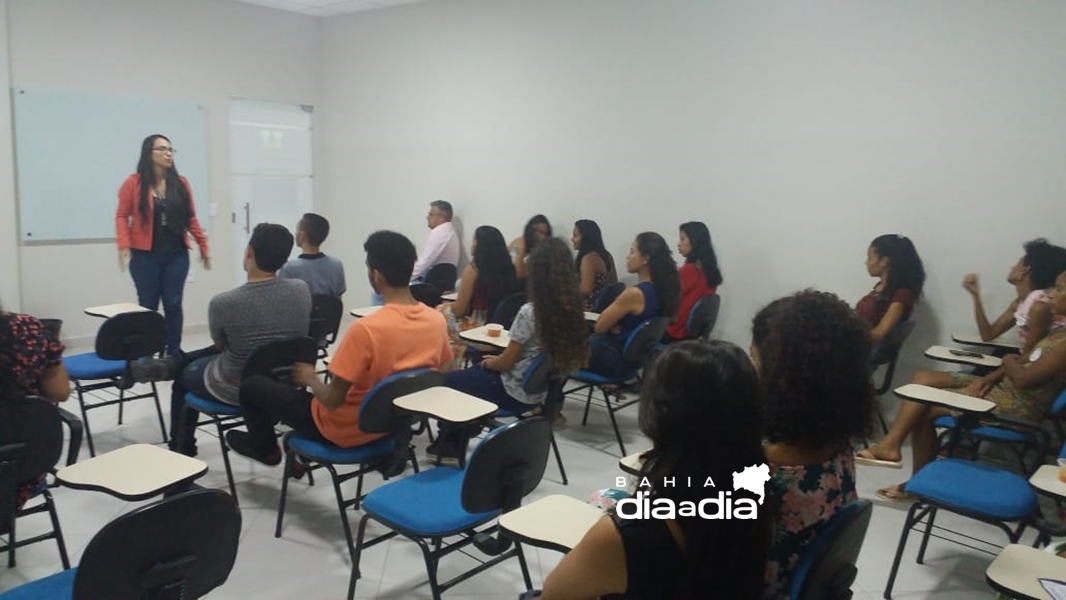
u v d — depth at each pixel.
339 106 7.14
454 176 6.43
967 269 4.10
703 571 1.12
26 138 5.40
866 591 2.61
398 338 2.63
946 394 2.84
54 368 2.18
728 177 4.91
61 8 5.49
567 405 4.71
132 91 5.95
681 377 1.17
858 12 4.31
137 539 1.47
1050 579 1.63
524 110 5.92
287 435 2.78
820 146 4.52
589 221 5.25
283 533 2.88
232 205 6.72
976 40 3.96
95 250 5.85
